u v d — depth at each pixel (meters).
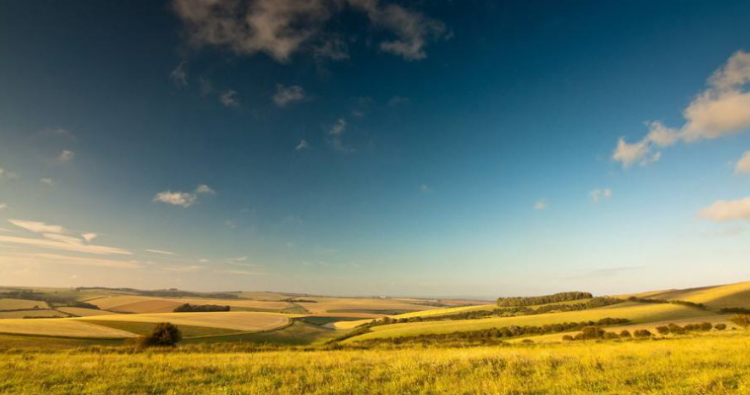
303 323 129.88
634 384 11.41
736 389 10.27
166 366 16.69
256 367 16.09
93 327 78.19
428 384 12.56
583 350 20.91
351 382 13.11
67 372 14.77
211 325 93.88
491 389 11.37
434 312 168.00
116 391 12.21
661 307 107.94
